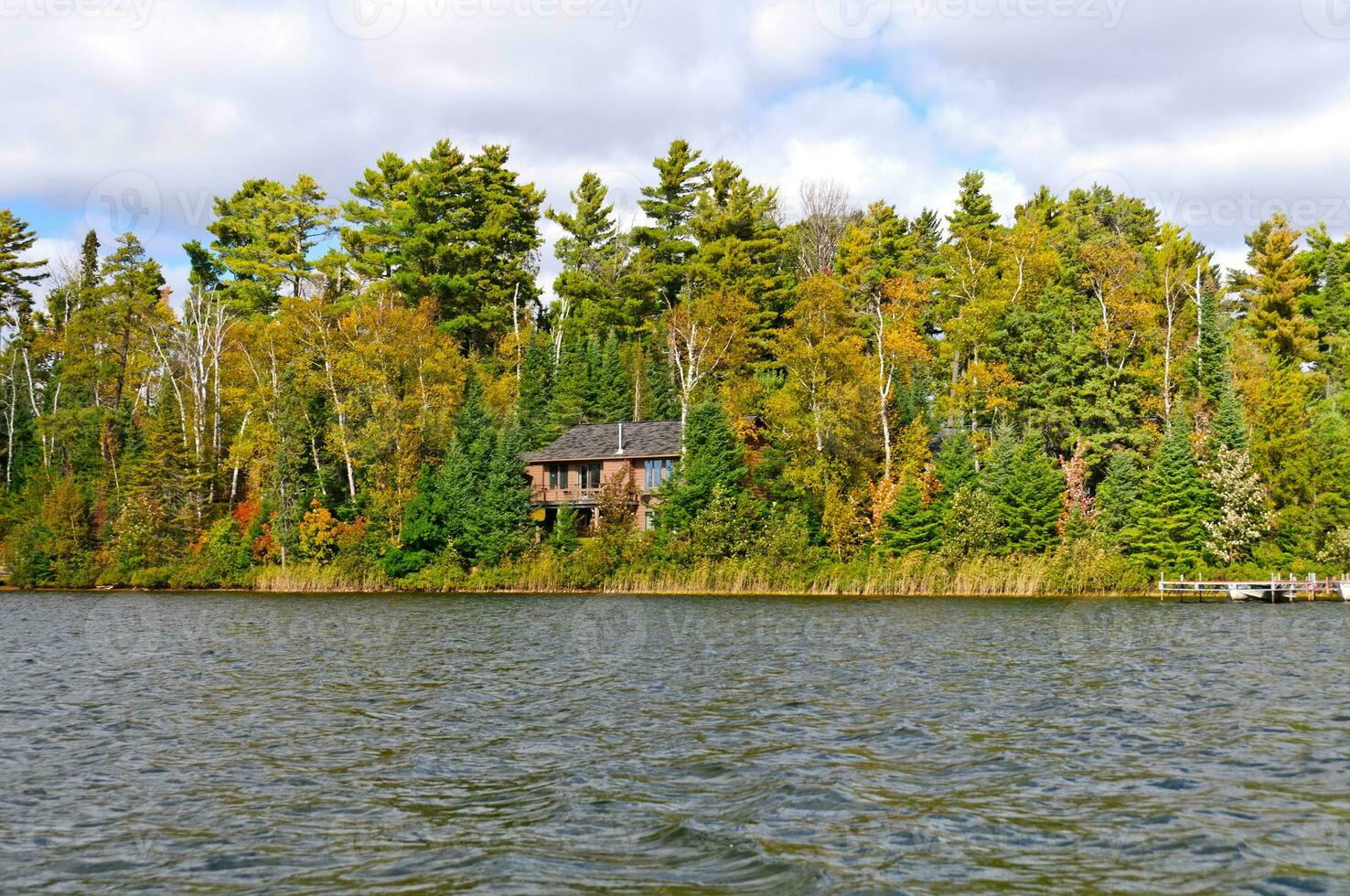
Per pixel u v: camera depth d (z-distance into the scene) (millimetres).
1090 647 35688
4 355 103938
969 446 70375
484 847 14445
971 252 86750
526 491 73562
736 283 94938
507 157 110875
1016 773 17969
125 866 13828
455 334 104875
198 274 116375
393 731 22125
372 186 109438
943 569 63062
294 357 81500
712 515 67312
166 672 31562
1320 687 26688
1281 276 86250
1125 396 76562
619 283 106812
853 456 71938
